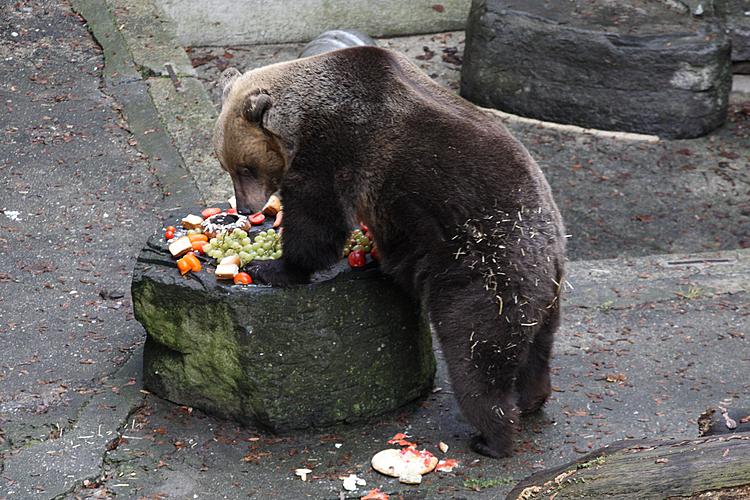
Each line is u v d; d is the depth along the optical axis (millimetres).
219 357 9891
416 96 9508
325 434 10062
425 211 9289
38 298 12250
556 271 9406
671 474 7129
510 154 9398
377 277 9891
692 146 18328
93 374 10898
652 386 11031
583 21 18703
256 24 20969
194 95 17047
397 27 21938
